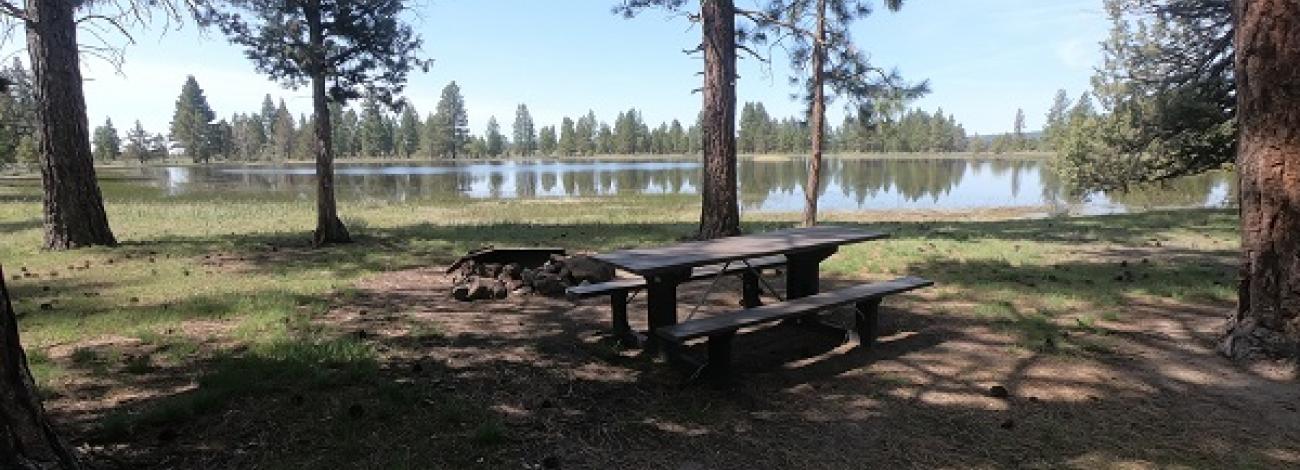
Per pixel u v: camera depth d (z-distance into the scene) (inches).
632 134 5984.3
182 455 127.7
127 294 274.2
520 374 174.6
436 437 136.7
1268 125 173.0
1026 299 252.5
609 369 179.5
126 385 165.0
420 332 212.8
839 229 249.8
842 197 1317.7
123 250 406.6
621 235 472.4
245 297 264.1
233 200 1207.6
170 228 582.6
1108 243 409.4
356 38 440.1
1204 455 129.5
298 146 5078.7
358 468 123.6
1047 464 127.0
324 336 207.2
